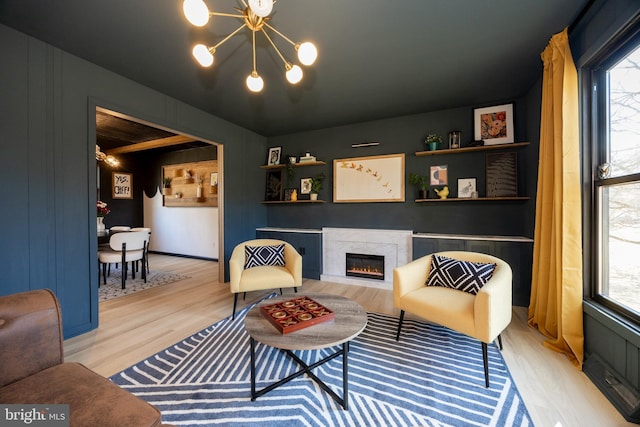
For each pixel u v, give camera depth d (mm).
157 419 886
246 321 1693
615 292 1735
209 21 1890
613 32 1574
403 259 3654
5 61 1945
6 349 1021
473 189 3467
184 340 2230
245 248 3166
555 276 2131
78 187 2350
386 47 2205
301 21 1883
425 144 3711
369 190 4047
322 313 1746
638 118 1566
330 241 4113
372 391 1618
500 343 2041
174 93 3055
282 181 4699
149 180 6719
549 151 2238
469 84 2869
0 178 1933
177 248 6297
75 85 2322
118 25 1936
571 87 1935
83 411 883
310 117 3873
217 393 1604
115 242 3646
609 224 1798
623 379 1503
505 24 1932
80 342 2201
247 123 4129
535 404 1500
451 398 1554
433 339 2244
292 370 1832
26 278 2055
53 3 1713
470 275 2131
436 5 1743
